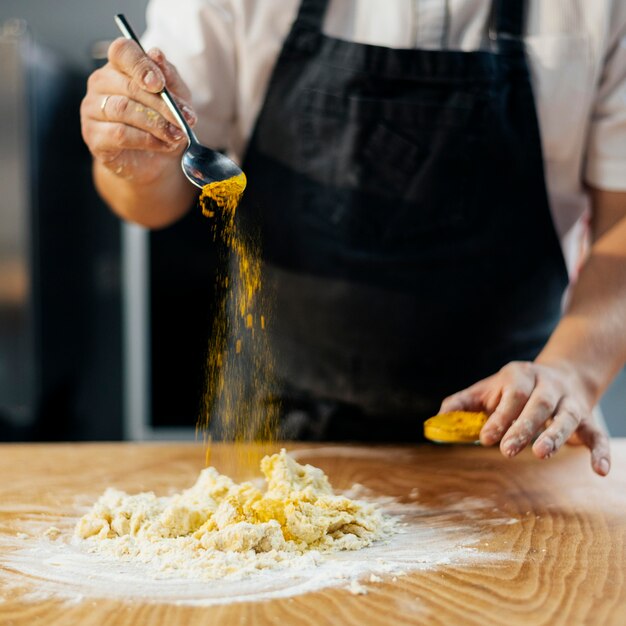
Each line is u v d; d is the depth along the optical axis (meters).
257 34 1.43
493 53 1.39
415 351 1.46
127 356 2.53
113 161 1.17
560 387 1.10
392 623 0.71
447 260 1.44
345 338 1.46
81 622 0.72
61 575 0.82
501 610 0.74
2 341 2.32
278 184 1.46
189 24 1.44
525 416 1.03
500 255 1.44
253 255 1.14
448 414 1.12
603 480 1.16
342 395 1.48
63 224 2.62
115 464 1.26
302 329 1.48
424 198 1.42
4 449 1.35
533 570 0.83
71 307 2.65
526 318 1.47
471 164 1.41
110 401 2.67
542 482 1.16
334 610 0.74
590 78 1.38
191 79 1.44
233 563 0.83
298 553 0.88
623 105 1.38
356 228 1.44
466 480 1.17
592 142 1.41
